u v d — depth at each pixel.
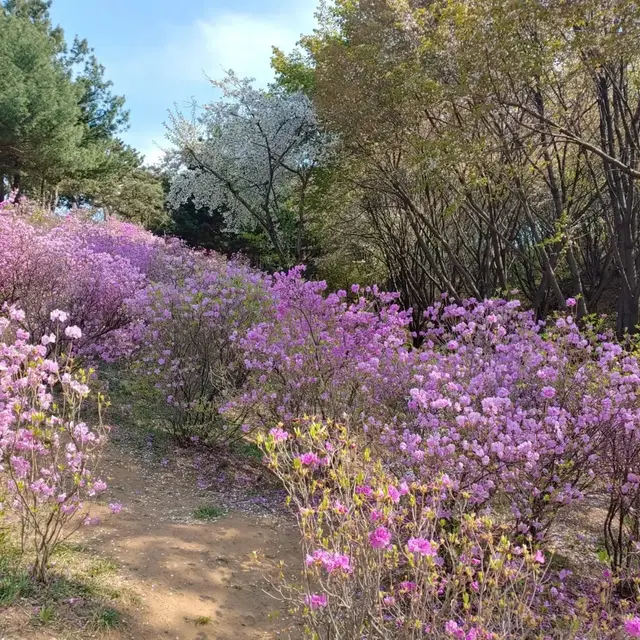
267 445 2.61
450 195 13.45
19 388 3.14
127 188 27.48
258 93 16.33
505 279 13.34
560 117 9.85
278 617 3.07
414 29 10.76
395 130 11.85
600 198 11.23
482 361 4.38
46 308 5.49
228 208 18.52
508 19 8.01
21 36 19.16
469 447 3.28
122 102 25.41
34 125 18.20
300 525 2.48
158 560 3.34
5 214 8.73
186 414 5.49
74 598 2.74
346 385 4.72
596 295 14.59
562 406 3.89
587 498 4.31
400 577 2.84
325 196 15.97
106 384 6.08
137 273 7.00
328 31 15.67
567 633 2.80
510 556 2.49
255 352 5.10
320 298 5.08
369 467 3.21
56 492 3.32
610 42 7.36
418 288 17.06
